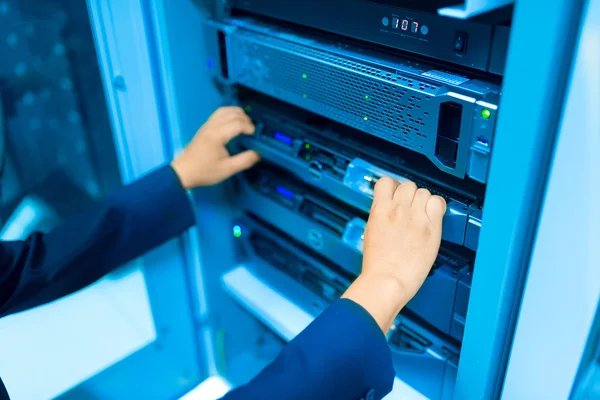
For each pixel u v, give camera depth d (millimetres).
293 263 1139
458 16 548
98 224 901
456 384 832
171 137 1080
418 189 764
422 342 923
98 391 1264
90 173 1126
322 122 1002
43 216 1128
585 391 872
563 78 568
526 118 581
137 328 1259
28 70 979
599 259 646
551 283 684
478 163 680
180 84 1027
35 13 942
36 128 1037
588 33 539
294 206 1039
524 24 548
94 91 1032
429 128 717
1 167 938
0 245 858
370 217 769
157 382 1361
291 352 670
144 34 961
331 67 816
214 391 1427
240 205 1180
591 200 611
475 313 741
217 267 1265
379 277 701
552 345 728
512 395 824
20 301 893
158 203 948
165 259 1213
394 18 738
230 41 975
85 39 976
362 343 667
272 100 1092
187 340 1367
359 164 876
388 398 950
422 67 742
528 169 603
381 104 771
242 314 1300
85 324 1185
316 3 838
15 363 1127
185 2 972
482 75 699
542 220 651
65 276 911
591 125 576
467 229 734
